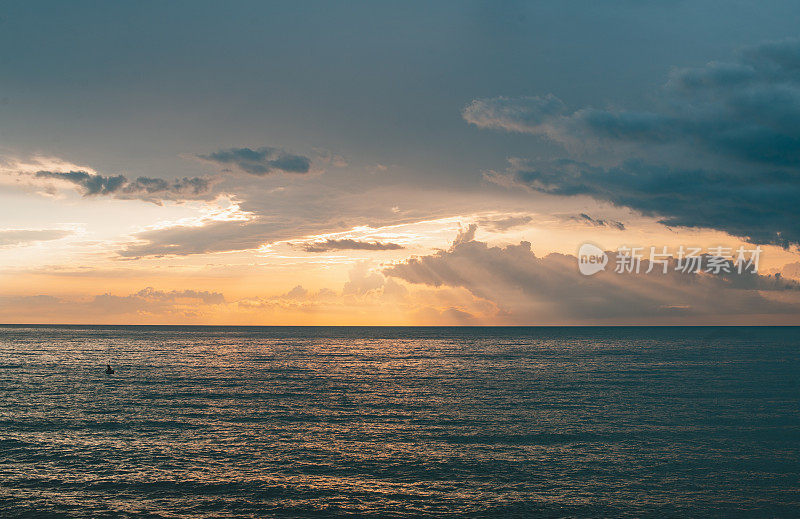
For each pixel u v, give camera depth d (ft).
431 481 96.78
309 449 116.67
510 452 114.11
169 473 100.78
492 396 189.26
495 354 421.18
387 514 82.89
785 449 115.65
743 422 141.69
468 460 108.78
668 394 190.90
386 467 104.47
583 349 490.08
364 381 235.61
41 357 362.33
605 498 88.58
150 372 271.49
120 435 128.77
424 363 334.03
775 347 491.31
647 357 375.25
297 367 303.68
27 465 104.99
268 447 118.21
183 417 150.51
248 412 158.40
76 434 129.70
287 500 88.17
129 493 90.94
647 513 82.79
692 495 89.76
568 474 100.17
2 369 280.31
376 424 141.49
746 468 103.04
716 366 296.71
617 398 182.80
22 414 154.10
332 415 153.79
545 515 82.28
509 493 91.04
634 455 111.65
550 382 229.45
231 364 321.11
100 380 236.02
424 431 133.39
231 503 86.94
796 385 213.05
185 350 456.04
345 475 99.96
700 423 140.67
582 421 144.36
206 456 111.55
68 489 92.53
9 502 86.63
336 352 447.42
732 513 82.53
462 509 84.53
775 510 83.61
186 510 84.12
